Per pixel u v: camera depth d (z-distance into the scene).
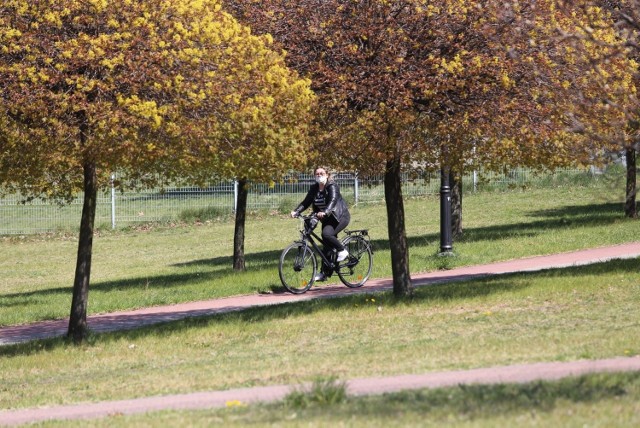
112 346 33.84
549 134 33.31
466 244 60.22
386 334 31.55
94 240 84.75
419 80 32.81
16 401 26.02
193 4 31.28
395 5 33.75
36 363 31.72
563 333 28.45
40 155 30.89
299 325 34.56
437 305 36.31
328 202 46.53
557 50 32.59
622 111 28.23
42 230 88.50
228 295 47.78
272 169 42.31
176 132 30.23
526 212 80.44
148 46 30.06
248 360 29.09
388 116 33.16
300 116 33.50
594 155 30.84
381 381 23.05
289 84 32.62
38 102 29.30
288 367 26.95
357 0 33.84
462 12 32.91
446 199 54.44
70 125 30.31
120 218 91.38
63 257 76.88
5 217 90.94
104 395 25.64
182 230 87.31
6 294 58.09
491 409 17.92
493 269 49.72
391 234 39.25
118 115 29.20
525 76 33.56
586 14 29.77
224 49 31.70
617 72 30.91
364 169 36.44
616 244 56.91
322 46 34.38
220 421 18.81
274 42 34.94
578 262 49.09
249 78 32.03
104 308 45.59
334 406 19.50
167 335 35.00
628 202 68.25
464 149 34.97
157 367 29.62
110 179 40.38
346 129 34.22
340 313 36.47
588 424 16.27
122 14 30.33
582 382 19.75
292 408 19.70
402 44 33.47
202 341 33.34
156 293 49.41
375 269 53.25
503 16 31.33
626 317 30.67
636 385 19.34
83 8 30.06
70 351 33.41
